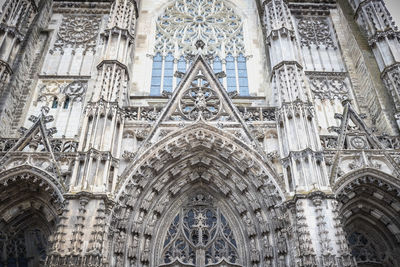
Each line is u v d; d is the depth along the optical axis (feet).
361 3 118.21
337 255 67.21
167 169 88.33
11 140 89.20
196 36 131.23
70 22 128.06
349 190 81.41
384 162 85.30
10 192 82.74
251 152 85.56
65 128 100.07
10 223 83.92
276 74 98.12
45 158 83.76
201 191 91.91
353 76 114.01
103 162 80.18
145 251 79.82
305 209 72.79
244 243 83.20
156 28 132.87
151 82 118.21
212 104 97.09
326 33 129.80
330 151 85.87
